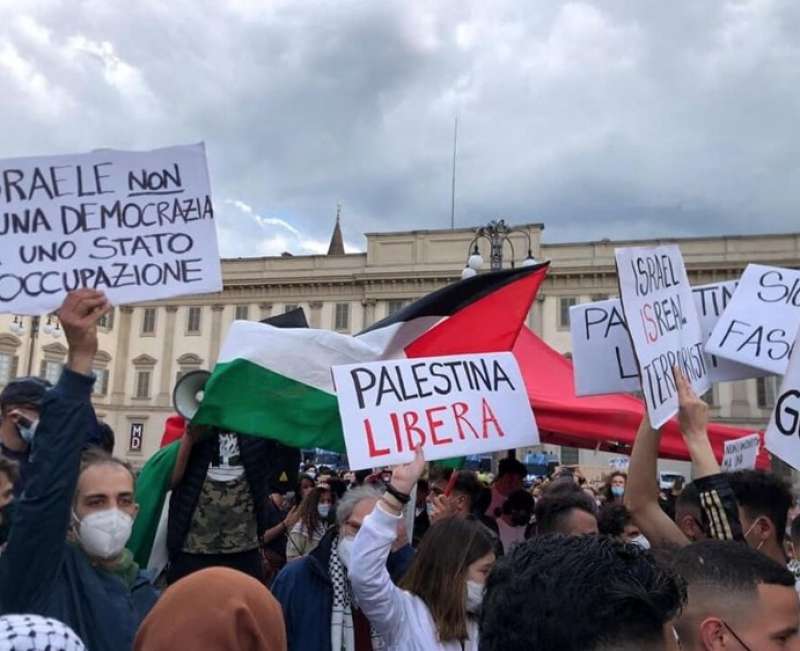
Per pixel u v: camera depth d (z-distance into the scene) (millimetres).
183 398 4316
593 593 1118
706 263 39438
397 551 3943
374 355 4609
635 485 3301
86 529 2326
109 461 2447
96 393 46500
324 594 3354
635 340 3195
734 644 1669
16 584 1996
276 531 6516
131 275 2799
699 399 3236
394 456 3396
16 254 2713
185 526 4160
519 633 1137
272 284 47094
